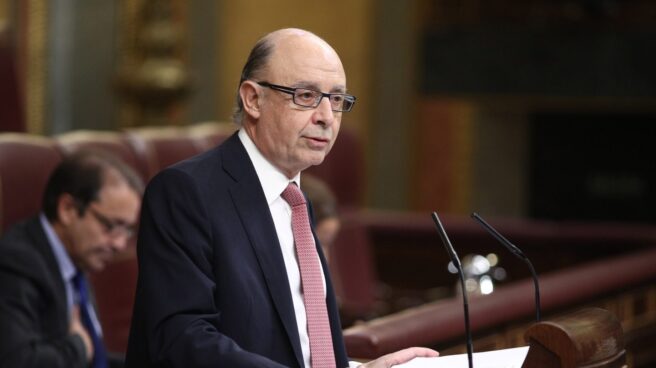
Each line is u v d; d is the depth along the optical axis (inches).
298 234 259.9
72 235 383.9
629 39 980.6
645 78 979.3
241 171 254.7
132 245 480.7
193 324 232.7
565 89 994.7
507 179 1062.4
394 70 1033.5
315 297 257.1
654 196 1074.1
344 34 1034.7
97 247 386.0
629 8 983.0
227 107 1023.6
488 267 628.1
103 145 480.7
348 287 645.3
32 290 370.6
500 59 1007.0
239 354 227.1
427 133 1041.5
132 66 951.0
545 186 1087.0
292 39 251.8
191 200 245.0
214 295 242.7
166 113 931.3
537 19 999.6
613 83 985.5
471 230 684.1
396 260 700.7
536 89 999.6
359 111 1042.7
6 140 422.3
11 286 367.6
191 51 1016.9
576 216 1087.0
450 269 686.5
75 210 382.0
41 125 904.9
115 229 386.3
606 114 1075.3
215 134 572.7
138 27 948.0
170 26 927.0
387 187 1049.5
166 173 249.6
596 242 668.1
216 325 239.1
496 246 682.8
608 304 524.1
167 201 245.6
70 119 938.1
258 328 243.9
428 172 1046.4
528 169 1082.1
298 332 250.7
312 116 249.4
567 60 992.2
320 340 254.2
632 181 1077.1
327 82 249.8
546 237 676.1
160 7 925.2
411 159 1042.7
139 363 240.7
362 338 351.3
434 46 1024.9
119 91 928.3
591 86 990.4
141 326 240.7
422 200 1048.2
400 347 360.8
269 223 252.7
